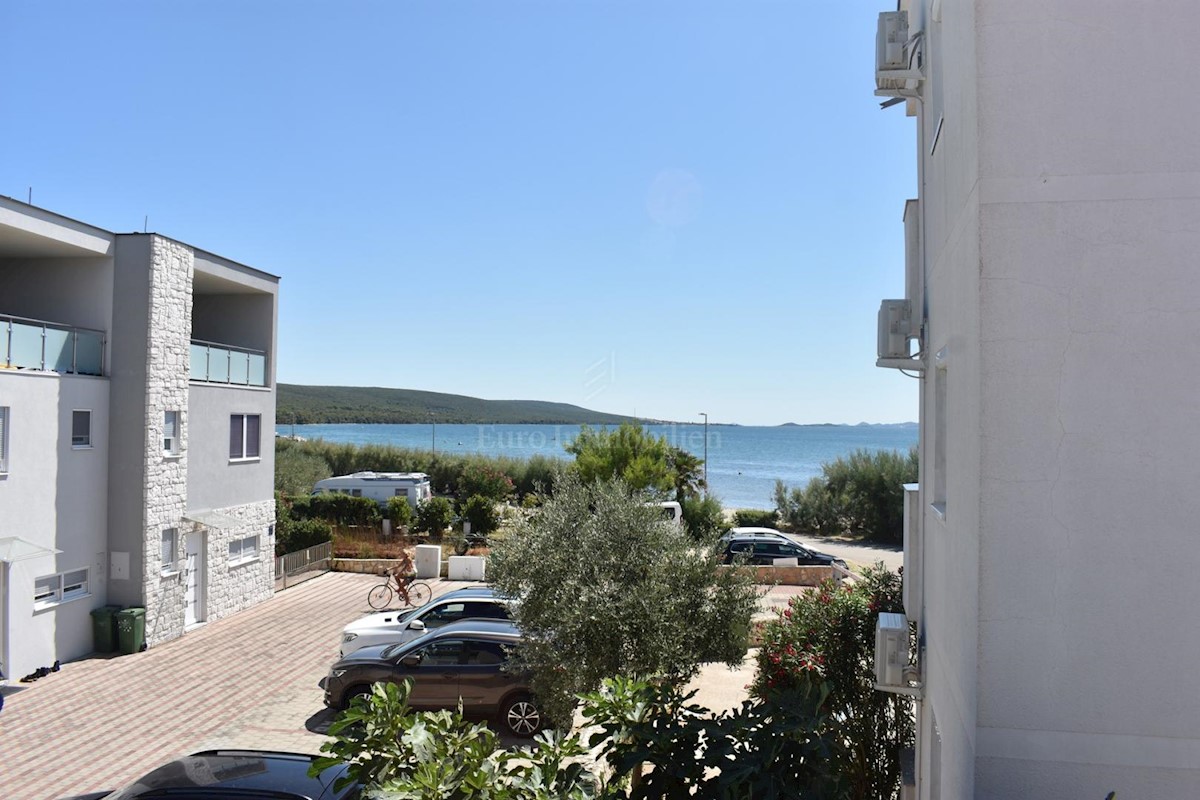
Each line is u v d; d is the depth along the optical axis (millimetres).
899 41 5707
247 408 20734
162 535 17188
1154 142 3129
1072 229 3162
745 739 3932
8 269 16891
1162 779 3078
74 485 15641
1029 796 3158
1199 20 3119
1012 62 3209
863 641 8242
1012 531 3193
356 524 31859
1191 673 3072
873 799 7953
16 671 14172
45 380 14891
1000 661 3201
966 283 3621
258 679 14422
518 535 10070
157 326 16953
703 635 9109
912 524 6422
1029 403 3182
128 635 16047
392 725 4039
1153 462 3107
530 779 3928
